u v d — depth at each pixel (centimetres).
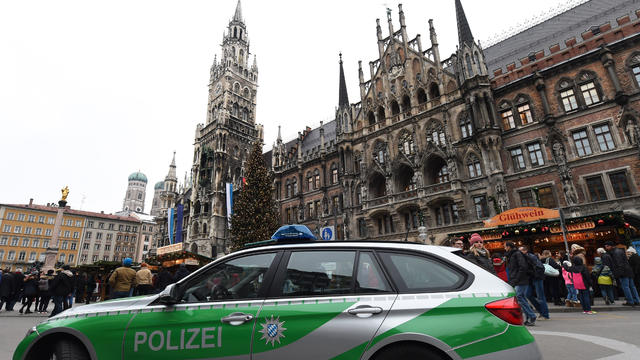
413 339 319
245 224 3306
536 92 2602
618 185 2144
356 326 337
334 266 390
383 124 3484
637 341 661
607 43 2364
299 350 341
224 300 391
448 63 3247
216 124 5994
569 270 1211
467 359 305
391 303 344
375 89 3669
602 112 2286
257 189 3478
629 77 2233
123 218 9819
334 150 3988
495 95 2820
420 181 2911
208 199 5484
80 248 8950
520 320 324
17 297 1841
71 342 407
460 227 2600
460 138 2855
